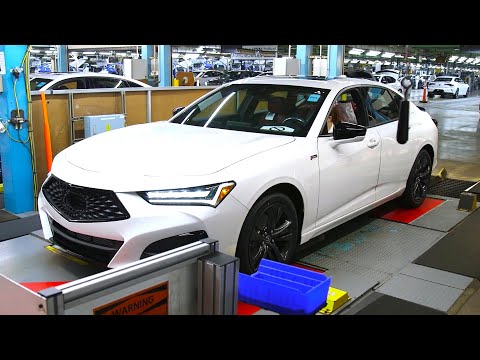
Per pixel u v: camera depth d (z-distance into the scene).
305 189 3.85
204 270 2.04
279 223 3.75
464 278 3.94
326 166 4.05
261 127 4.26
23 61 5.02
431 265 4.20
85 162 3.53
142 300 1.88
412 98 28.89
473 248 4.61
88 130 6.16
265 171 3.50
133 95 7.32
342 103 4.50
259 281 2.85
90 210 3.27
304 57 11.08
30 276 3.65
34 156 5.29
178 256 1.98
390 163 4.99
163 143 3.81
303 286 2.96
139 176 3.24
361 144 4.49
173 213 3.12
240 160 3.48
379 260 4.29
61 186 3.46
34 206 5.38
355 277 3.91
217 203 3.22
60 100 6.07
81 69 23.30
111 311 1.78
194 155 3.51
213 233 3.23
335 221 4.34
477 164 8.99
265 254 3.62
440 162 9.14
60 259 3.97
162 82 12.84
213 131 4.20
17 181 5.19
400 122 2.68
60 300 1.61
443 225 5.28
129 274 1.80
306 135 4.04
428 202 6.16
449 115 18.75
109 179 3.24
